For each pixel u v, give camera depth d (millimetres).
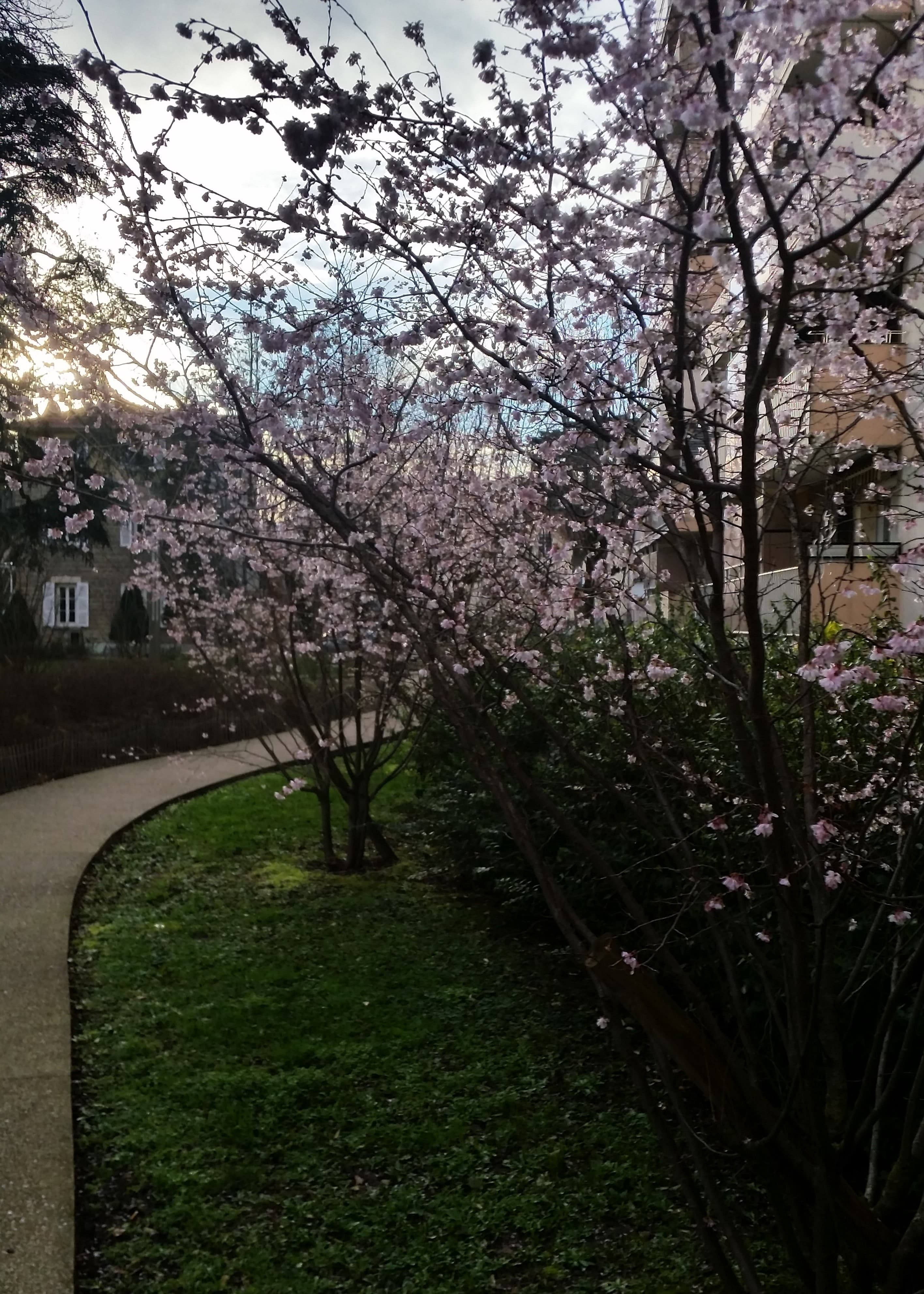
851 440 3559
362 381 3775
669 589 3670
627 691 2914
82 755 11992
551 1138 3854
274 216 2566
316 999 5160
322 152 2113
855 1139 2305
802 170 2209
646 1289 2994
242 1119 3947
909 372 3010
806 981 2182
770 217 1721
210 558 7945
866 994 3299
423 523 4098
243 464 3344
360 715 7680
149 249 2930
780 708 3510
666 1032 2359
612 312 2900
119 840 8727
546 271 2715
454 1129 3881
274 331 3135
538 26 2086
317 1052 4531
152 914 6672
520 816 3037
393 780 10516
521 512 4184
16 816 9477
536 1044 4641
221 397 3195
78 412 3666
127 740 12922
